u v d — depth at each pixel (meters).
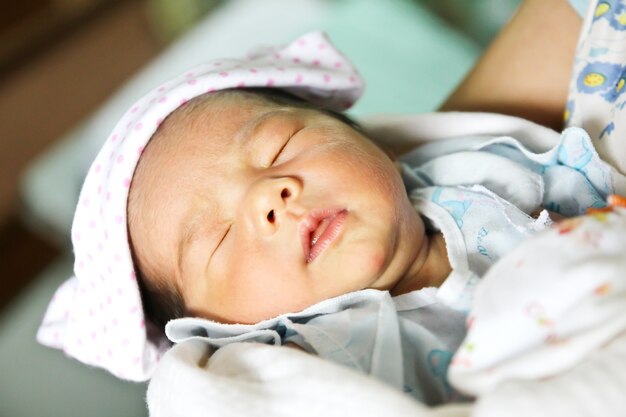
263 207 0.84
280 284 0.84
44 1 2.90
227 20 1.98
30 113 2.72
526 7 1.15
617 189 0.87
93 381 1.37
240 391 0.69
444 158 1.03
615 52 0.91
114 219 0.94
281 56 1.14
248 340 0.85
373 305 0.84
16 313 1.58
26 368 1.42
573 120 0.94
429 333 0.79
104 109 1.93
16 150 2.61
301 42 1.14
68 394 1.36
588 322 0.58
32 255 2.38
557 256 0.62
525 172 0.95
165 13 2.93
